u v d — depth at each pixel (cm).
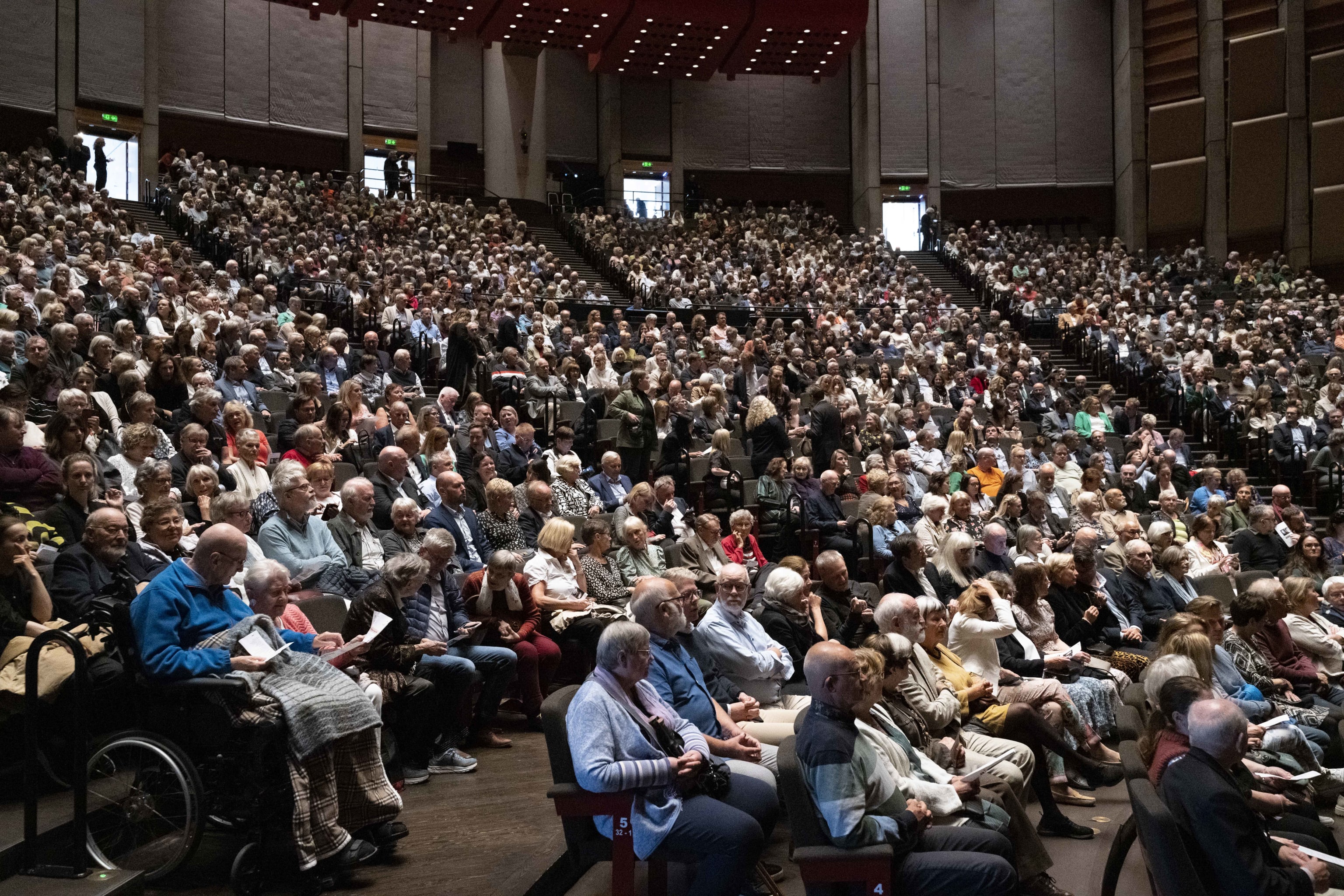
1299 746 506
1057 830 475
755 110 2739
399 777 473
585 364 1266
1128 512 988
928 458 1170
